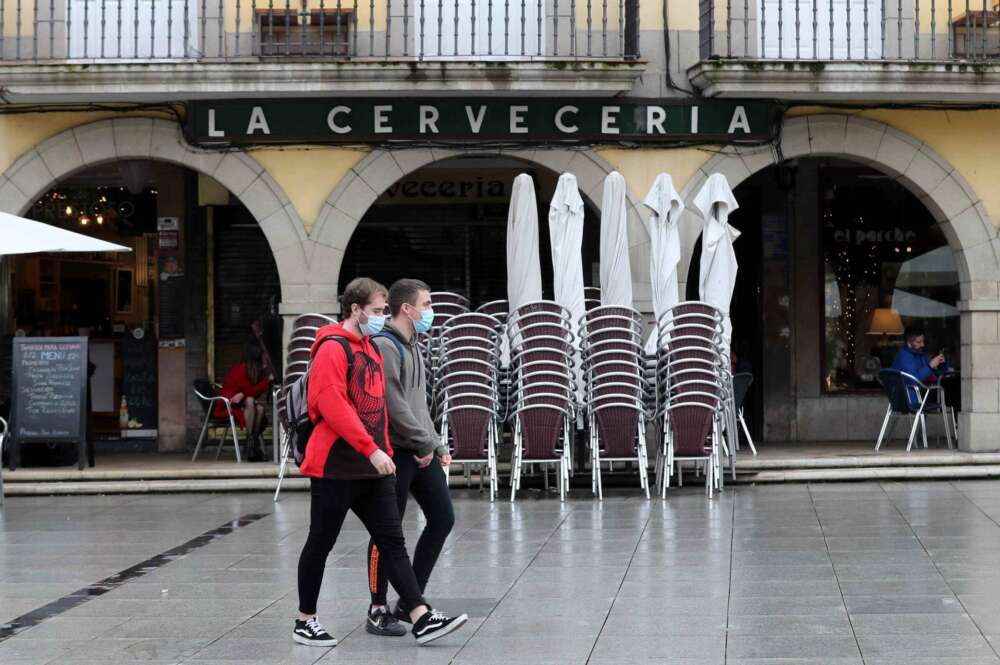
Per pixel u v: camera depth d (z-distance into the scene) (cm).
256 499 1373
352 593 870
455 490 1388
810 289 1838
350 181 1534
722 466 1387
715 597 827
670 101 1543
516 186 1445
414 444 763
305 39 1516
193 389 1812
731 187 1552
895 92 1495
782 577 886
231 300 1828
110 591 886
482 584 883
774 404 1838
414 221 1841
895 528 1090
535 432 1294
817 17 1617
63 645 737
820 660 672
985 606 788
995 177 1575
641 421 1305
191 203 1827
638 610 796
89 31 1584
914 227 1848
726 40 1561
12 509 1311
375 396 734
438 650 712
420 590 761
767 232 1838
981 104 1567
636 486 1395
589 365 1343
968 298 1573
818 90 1492
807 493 1328
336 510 724
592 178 1548
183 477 1468
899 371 1574
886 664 662
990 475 1440
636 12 1523
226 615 809
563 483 1298
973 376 1560
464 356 1332
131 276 1845
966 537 1041
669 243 1443
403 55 1577
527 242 1444
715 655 687
